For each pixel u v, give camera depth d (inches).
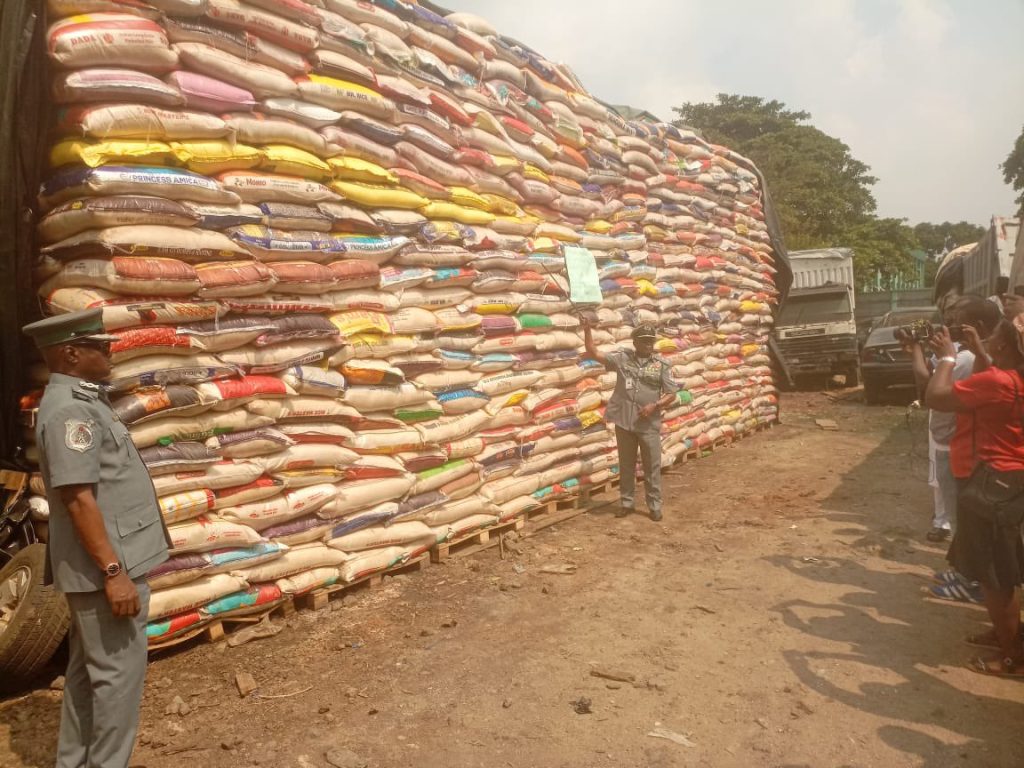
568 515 267.4
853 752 121.8
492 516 232.8
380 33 189.9
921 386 162.4
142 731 129.9
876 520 257.6
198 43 152.3
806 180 1449.3
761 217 448.1
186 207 148.3
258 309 161.6
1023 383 136.4
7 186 143.6
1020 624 148.3
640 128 325.4
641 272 313.3
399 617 178.9
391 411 198.5
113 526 103.1
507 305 234.2
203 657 156.7
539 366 252.8
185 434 148.9
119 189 139.0
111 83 137.4
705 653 159.0
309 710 136.9
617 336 297.9
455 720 133.1
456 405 216.7
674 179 344.5
